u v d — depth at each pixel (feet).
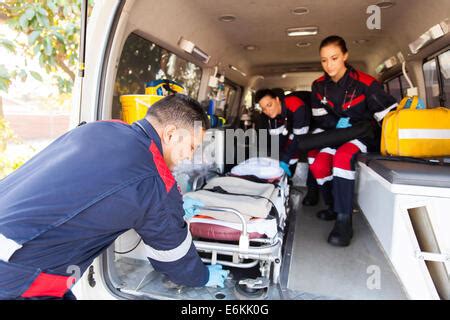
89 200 3.56
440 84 10.11
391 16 9.60
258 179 8.47
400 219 5.43
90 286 5.58
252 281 5.70
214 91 14.69
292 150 10.72
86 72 5.64
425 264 5.18
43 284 3.73
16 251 3.46
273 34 11.69
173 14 8.13
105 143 3.89
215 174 9.40
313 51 14.26
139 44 8.14
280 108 10.73
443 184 5.08
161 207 3.91
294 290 5.97
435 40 9.02
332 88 8.99
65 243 3.68
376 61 14.53
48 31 10.18
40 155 4.27
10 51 9.94
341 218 8.54
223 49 12.91
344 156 8.41
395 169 5.74
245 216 5.99
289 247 8.30
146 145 4.03
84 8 5.26
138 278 6.28
